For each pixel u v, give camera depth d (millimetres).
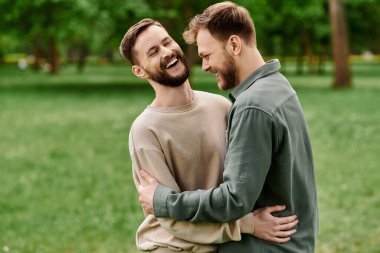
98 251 5688
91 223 6547
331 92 23547
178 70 2602
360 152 10180
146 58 2600
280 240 2473
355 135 12008
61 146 11727
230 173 2344
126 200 7523
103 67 64438
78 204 7387
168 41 2625
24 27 32281
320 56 44812
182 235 2508
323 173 8617
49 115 17172
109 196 7742
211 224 2463
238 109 2383
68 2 26750
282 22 40562
